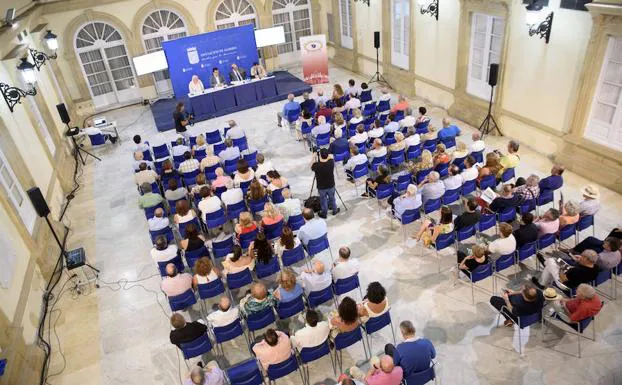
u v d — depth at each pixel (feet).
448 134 28.32
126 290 22.17
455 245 22.16
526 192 21.01
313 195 27.63
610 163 24.82
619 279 19.20
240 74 45.80
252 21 51.90
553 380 15.38
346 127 32.19
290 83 48.16
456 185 22.62
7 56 27.07
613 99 24.02
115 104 48.93
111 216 28.76
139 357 18.42
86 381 17.67
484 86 33.17
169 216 26.96
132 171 34.42
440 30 35.50
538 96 28.50
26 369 17.22
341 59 52.90
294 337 15.07
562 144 27.66
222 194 24.11
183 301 18.31
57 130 34.99
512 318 16.05
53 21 43.14
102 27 45.57
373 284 15.75
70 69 45.57
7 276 18.70
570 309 15.42
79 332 20.02
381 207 25.64
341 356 17.10
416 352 13.75
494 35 30.94
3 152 23.17
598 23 22.97
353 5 46.70
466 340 17.19
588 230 22.20
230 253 19.17
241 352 17.98
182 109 38.55
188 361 17.88
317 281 17.38
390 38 42.86
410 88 41.55
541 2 26.07
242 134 32.58
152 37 48.06
